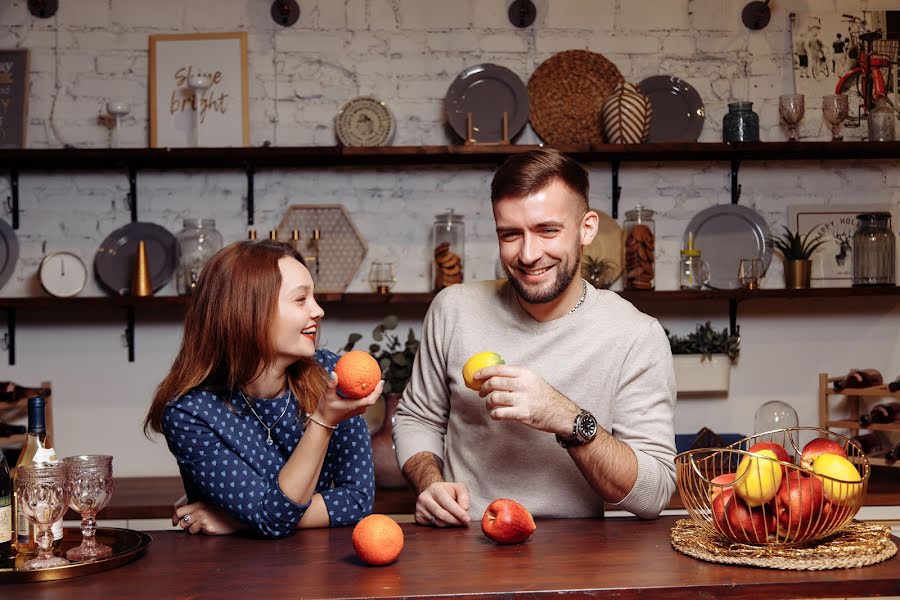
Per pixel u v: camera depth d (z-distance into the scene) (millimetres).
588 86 3391
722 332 3346
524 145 3193
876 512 2869
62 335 3369
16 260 3332
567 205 1703
